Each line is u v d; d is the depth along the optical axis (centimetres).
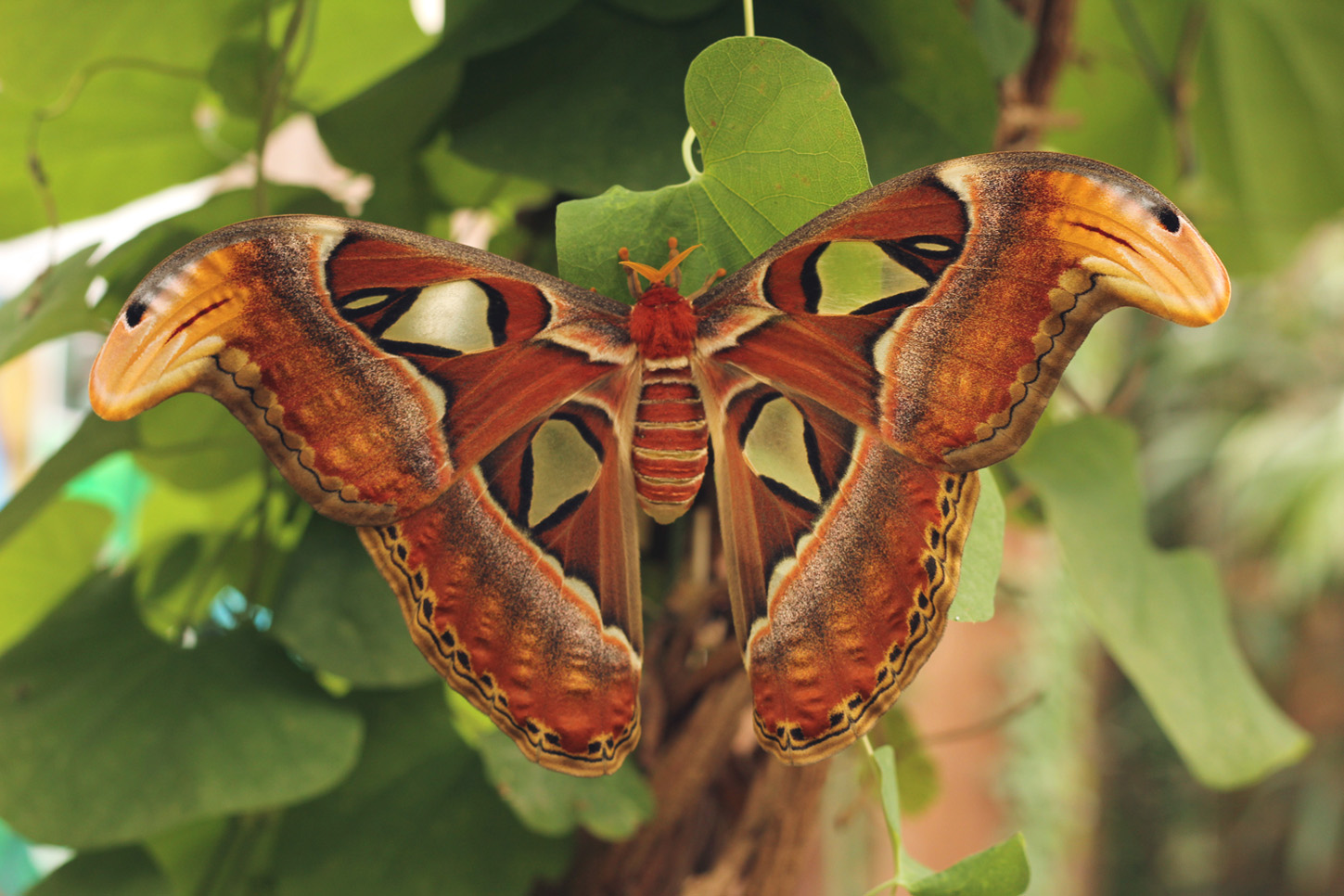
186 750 87
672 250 82
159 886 90
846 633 81
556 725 81
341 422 80
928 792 98
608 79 88
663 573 92
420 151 91
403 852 90
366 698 91
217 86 92
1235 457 348
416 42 97
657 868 89
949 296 79
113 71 93
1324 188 123
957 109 87
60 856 140
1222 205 127
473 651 81
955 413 80
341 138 91
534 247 94
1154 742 391
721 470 82
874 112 87
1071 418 96
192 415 93
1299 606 371
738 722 89
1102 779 388
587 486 83
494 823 90
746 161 81
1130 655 90
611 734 81
